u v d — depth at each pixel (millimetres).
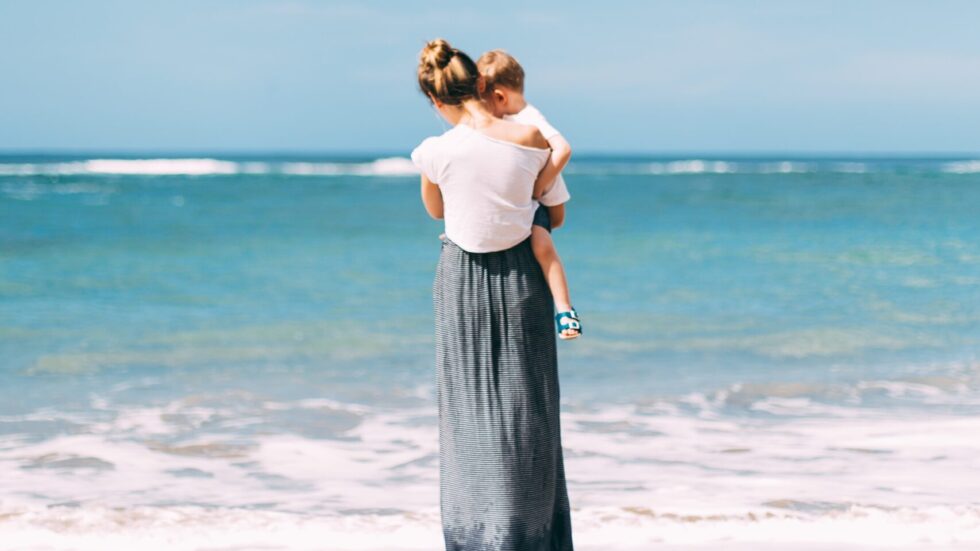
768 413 5906
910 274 13250
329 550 3578
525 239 3037
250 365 7352
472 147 2963
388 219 26469
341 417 5809
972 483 4438
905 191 45594
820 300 10828
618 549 3586
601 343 8289
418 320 9500
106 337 8469
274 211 30078
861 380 6824
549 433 3051
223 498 4309
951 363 7449
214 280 12648
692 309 10203
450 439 3074
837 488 4367
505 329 2994
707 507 4059
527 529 3010
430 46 3086
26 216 26438
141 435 5383
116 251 16594
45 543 3615
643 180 68500
